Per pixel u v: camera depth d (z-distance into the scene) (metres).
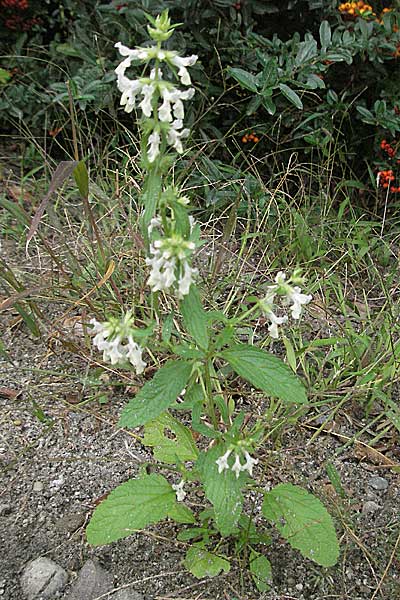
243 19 0.72
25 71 0.81
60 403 0.49
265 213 0.63
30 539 0.39
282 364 0.33
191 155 0.68
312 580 0.38
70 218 0.64
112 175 0.68
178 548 0.39
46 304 0.57
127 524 0.36
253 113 0.73
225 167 0.70
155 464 0.42
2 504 0.41
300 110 0.72
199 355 0.33
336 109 0.71
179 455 0.41
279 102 0.71
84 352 0.52
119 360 0.31
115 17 0.72
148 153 0.29
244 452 0.32
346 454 0.46
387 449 0.47
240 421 0.33
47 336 0.54
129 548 0.39
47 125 0.78
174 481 0.43
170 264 0.29
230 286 0.58
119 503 0.37
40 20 0.87
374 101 0.75
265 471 0.44
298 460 0.45
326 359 0.50
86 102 0.71
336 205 0.74
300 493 0.38
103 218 0.60
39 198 0.69
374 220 0.72
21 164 0.73
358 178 0.76
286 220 0.65
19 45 0.82
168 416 0.42
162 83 0.28
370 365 0.50
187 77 0.28
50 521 0.40
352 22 0.72
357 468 0.45
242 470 0.33
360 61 0.72
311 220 0.67
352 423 0.48
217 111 0.73
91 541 0.36
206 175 0.67
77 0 0.78
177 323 0.50
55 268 0.58
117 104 0.74
